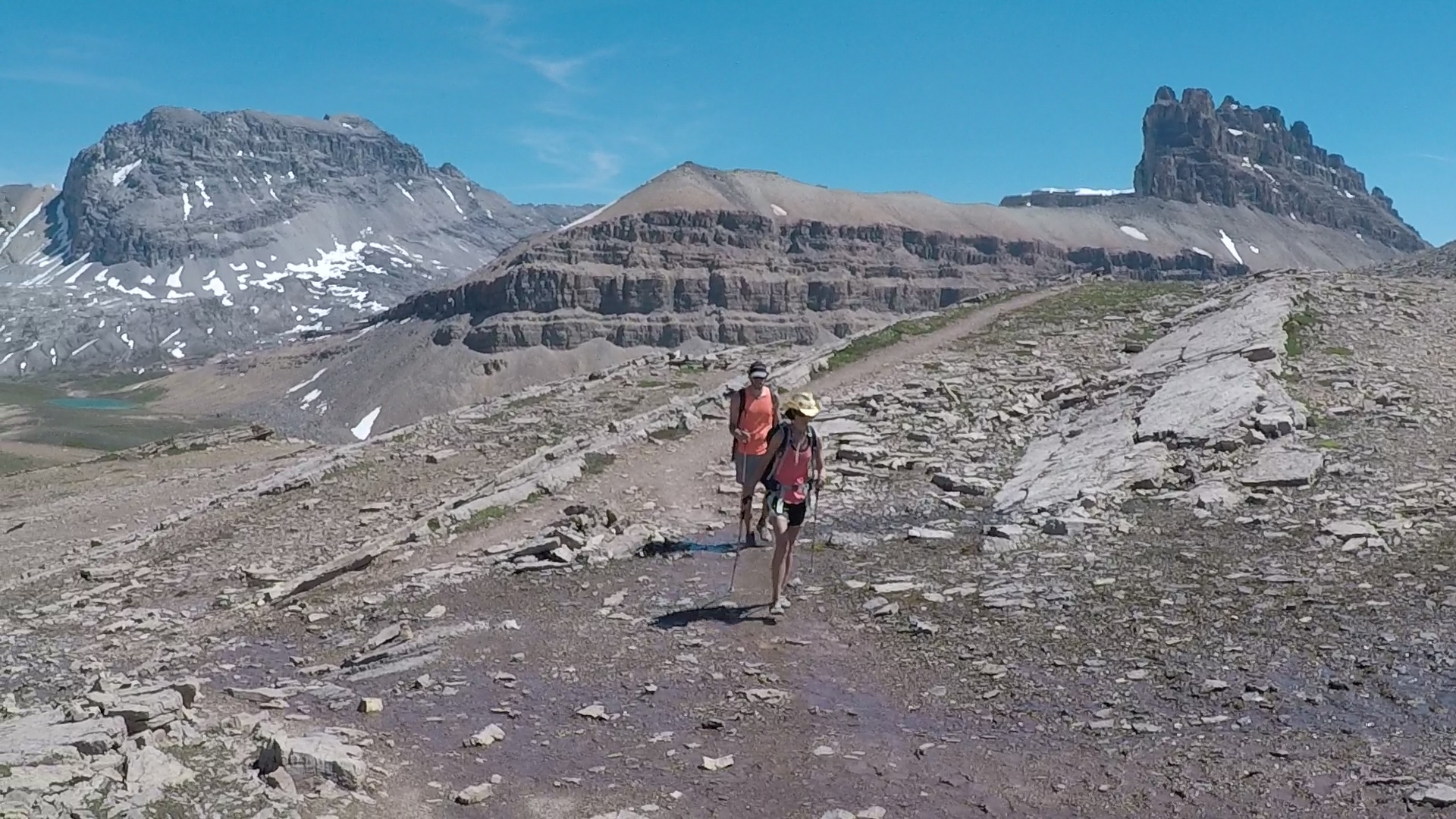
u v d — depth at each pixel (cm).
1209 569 1199
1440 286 3262
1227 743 766
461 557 1650
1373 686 845
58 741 759
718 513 1809
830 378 2944
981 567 1304
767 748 827
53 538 2600
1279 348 2273
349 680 1091
